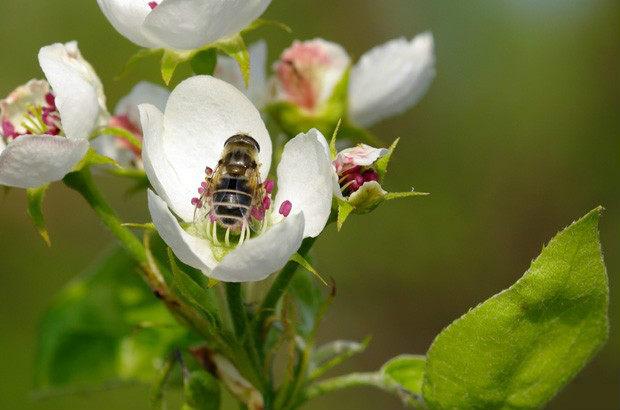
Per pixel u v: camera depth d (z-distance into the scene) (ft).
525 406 0.97
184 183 0.97
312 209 0.94
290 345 0.97
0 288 1.83
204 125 0.97
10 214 1.87
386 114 1.13
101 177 1.79
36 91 0.99
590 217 0.94
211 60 0.98
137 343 1.14
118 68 1.75
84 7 1.77
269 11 1.88
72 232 1.90
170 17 0.95
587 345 0.96
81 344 1.14
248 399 0.99
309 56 1.09
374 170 0.94
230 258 0.91
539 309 0.95
